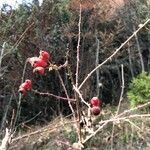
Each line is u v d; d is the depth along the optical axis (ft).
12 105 28.25
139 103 23.80
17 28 29.32
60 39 29.76
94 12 31.04
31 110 28.78
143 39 30.83
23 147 23.16
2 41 28.37
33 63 7.07
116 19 31.19
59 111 27.04
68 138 22.44
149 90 23.77
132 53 30.19
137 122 22.57
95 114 6.45
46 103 29.04
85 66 29.07
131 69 29.45
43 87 29.07
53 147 22.57
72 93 28.76
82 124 6.57
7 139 6.63
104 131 22.45
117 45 30.81
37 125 27.09
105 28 30.37
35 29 29.66
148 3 31.48
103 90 29.76
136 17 30.99
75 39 30.40
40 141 23.29
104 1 31.55
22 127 25.34
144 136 21.95
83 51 29.73
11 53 27.91
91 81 28.84
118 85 29.91
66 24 30.55
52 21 30.66
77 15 30.99
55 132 23.11
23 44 28.96
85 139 6.47
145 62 30.73
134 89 24.34
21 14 30.53
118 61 30.17
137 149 21.54
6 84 28.45
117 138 22.20
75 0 31.04
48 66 7.13
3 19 29.91
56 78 29.09
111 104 28.43
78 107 6.71
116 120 6.82
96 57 28.78
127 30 30.76
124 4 31.50
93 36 30.22
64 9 31.17
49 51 29.32
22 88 7.23
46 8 30.60
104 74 29.94
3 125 25.50
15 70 28.48
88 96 28.22
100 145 21.93
